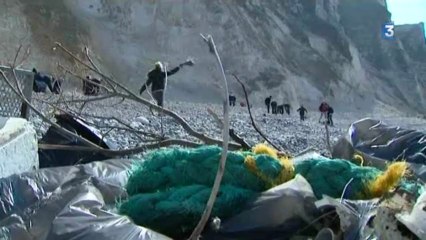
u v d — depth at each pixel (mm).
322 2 73188
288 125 22688
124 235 2184
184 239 2467
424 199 2088
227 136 2051
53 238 2217
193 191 2545
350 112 62500
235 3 57625
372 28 85000
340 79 65125
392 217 2098
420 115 73875
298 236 2389
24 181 3027
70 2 46969
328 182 2740
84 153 5039
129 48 48250
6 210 2779
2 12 41156
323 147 11039
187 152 2785
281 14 65500
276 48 59875
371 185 2682
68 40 43938
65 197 2691
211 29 53594
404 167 2746
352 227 2273
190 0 52469
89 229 2219
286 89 55781
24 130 3959
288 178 2688
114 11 49188
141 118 11297
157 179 2734
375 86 76500
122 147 6191
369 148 4520
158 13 50812
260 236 2393
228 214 2473
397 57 86125
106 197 3055
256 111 40438
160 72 11367
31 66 38094
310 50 63688
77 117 5809
